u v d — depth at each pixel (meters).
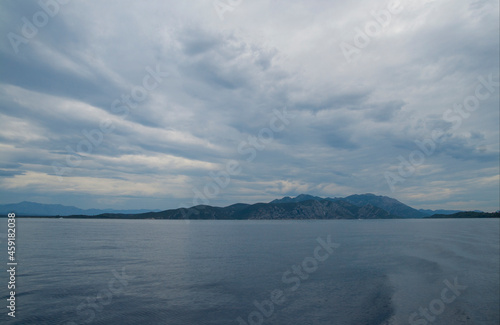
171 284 32.66
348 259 49.88
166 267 42.78
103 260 49.16
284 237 103.31
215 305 25.58
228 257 53.25
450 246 66.12
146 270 40.50
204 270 40.59
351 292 29.27
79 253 57.84
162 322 21.89
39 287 31.16
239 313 23.70
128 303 26.00
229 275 37.38
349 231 141.00
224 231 145.88
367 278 35.16
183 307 25.03
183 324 21.52
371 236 104.38
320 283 32.97
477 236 95.44
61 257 52.25
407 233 116.94
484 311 23.45
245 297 27.89
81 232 124.25
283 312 23.78
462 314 22.83
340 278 35.34
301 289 30.53
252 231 146.00
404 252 58.03
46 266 43.00
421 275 36.41
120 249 65.38
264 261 48.38
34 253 56.91
